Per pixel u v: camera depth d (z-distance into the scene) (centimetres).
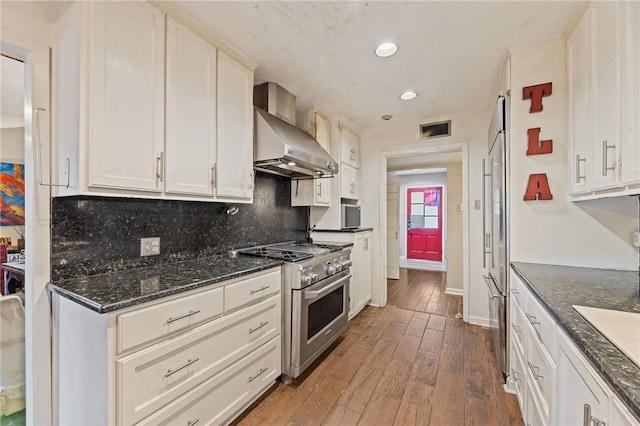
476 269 306
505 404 177
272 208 281
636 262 164
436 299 399
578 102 157
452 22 163
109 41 127
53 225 136
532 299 138
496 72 221
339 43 184
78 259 144
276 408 174
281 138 208
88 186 121
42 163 132
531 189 185
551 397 110
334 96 267
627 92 114
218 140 180
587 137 147
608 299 115
